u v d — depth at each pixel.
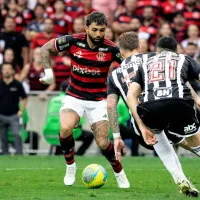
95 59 24.98
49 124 43.09
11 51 47.28
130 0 52.34
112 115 23.02
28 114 44.75
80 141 44.03
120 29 51.00
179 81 21.48
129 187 25.28
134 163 37.53
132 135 42.06
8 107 43.62
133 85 21.75
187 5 53.78
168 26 49.25
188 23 53.22
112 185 26.08
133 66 23.22
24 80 48.22
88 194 22.94
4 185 26.03
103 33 24.45
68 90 25.61
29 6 57.62
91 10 53.47
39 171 32.00
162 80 21.53
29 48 50.47
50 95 44.69
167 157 22.02
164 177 29.59
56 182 27.23
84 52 24.98
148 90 21.56
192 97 21.86
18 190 24.28
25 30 53.78
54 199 21.48
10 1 55.66
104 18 24.45
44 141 44.72
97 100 25.27
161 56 22.11
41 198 21.78
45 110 44.69
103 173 24.97
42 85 47.75
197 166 35.38
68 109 25.17
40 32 52.19
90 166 25.06
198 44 50.56
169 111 21.30
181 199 21.08
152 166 35.56
